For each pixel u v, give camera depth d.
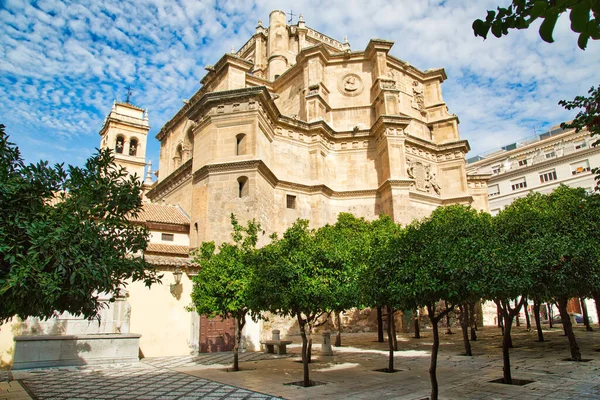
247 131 26.16
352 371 13.95
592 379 11.52
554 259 11.45
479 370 13.70
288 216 28.94
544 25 2.97
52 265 7.55
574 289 13.04
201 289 14.74
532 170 56.31
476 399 9.45
